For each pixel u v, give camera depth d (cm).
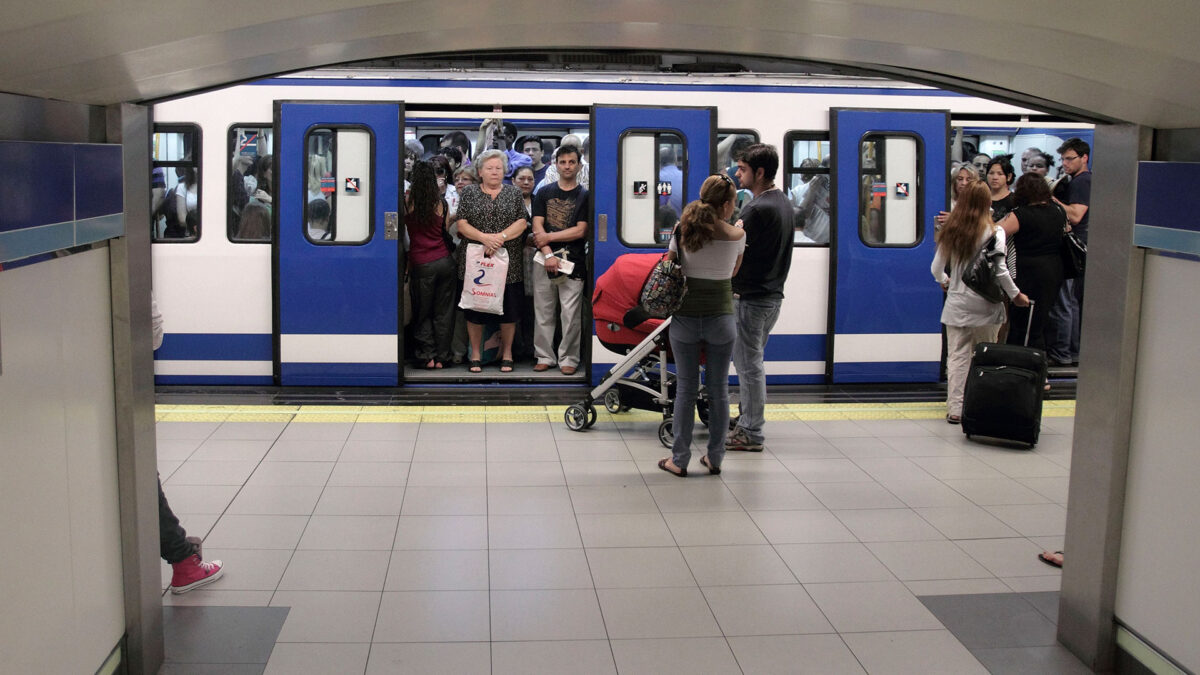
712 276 674
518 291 994
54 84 316
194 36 298
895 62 397
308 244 956
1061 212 893
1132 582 427
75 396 352
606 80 982
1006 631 482
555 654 453
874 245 1015
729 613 497
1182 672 392
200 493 654
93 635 370
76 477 353
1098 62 329
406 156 994
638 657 452
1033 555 579
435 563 551
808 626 485
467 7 321
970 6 293
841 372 1021
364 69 959
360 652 450
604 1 316
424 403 909
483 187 971
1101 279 435
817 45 376
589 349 988
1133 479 426
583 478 703
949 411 876
